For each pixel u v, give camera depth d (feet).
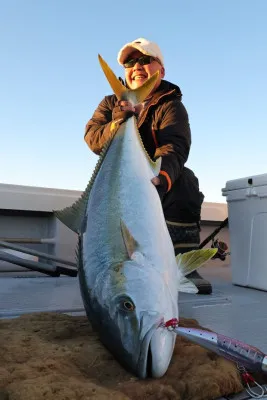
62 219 6.40
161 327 4.64
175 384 4.33
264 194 11.03
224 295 10.30
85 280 5.41
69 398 3.81
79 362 4.84
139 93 7.45
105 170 6.22
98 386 4.13
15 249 12.89
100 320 5.02
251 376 4.58
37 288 11.19
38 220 16.20
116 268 5.07
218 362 4.76
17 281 12.82
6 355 4.88
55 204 15.66
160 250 5.38
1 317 7.52
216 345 4.58
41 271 13.61
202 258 5.91
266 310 8.45
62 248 15.20
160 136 8.86
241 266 11.91
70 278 13.70
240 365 4.53
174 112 8.91
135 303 4.74
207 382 4.25
